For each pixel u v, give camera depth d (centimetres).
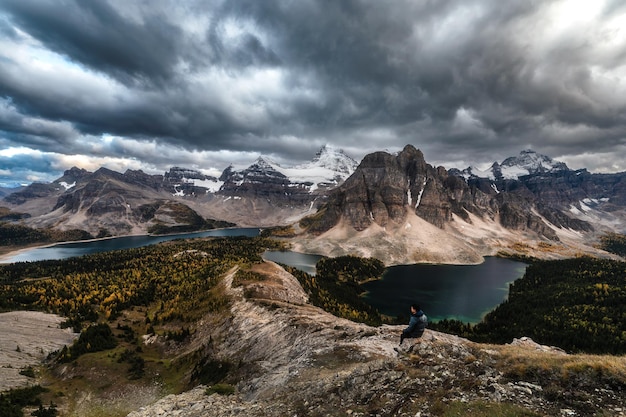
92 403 6222
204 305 10469
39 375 7550
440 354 2586
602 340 10731
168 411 3097
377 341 4294
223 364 5994
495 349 2712
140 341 9319
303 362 3828
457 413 1736
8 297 13825
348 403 2208
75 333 10675
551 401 1766
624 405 1631
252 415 2497
